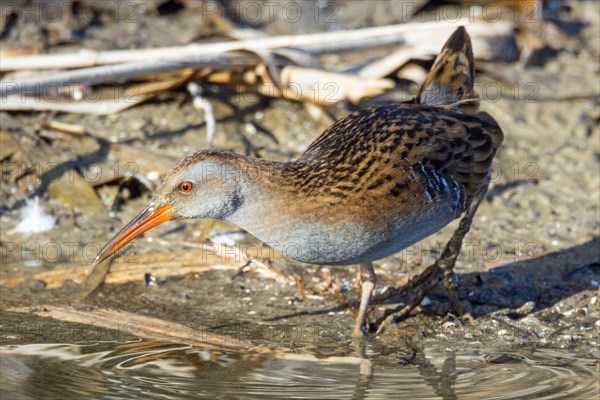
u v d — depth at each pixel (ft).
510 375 28.66
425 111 31.32
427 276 32.58
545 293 33.55
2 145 39.99
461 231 31.94
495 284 34.06
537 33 48.57
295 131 42.37
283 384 27.94
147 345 30.48
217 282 34.71
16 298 33.37
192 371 28.71
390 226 29.35
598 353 30.22
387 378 28.45
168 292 34.06
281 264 35.63
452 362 29.66
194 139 41.70
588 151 41.88
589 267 34.94
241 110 43.27
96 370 28.60
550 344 30.89
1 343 30.35
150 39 47.06
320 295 33.99
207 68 42.29
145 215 29.89
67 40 46.14
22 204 38.45
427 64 45.16
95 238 36.94
